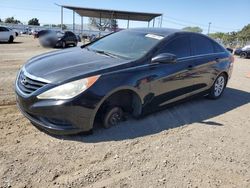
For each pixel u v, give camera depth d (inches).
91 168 133.1
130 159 143.5
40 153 141.1
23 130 163.3
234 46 1825.8
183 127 190.1
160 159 146.3
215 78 249.3
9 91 237.6
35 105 148.3
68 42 866.1
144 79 175.2
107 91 156.0
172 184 127.1
